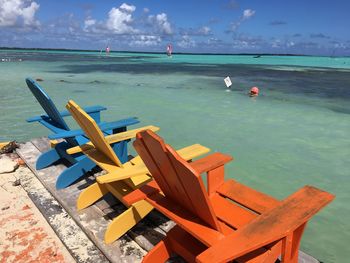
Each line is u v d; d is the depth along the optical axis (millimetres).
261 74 29906
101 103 12797
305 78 26469
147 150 2184
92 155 3545
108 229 2846
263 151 7125
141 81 21438
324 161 6602
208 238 2031
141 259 2697
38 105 12023
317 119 10492
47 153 4523
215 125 9359
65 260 2820
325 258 3689
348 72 36531
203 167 2611
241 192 2662
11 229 3266
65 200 3611
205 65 47031
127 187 3303
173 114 10820
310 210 2025
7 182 4297
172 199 2453
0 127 8938
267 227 1895
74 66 38375
